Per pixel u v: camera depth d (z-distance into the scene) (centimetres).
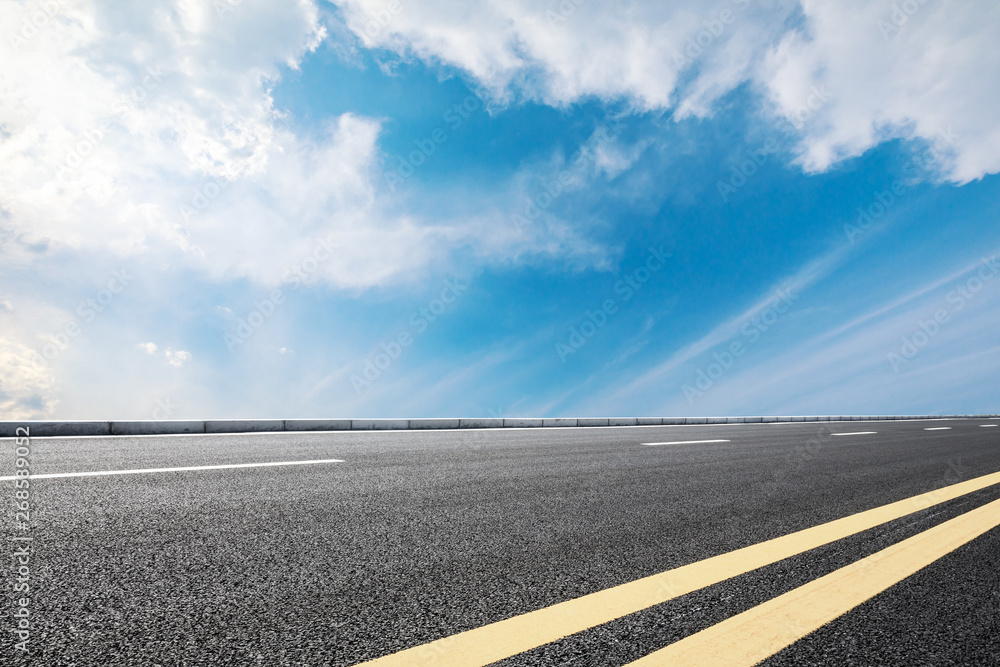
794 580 188
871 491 374
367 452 554
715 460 550
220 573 183
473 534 243
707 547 229
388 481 376
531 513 289
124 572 181
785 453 629
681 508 309
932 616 160
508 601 165
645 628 147
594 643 137
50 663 121
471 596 169
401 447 619
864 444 775
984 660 133
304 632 141
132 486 327
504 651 132
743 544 235
